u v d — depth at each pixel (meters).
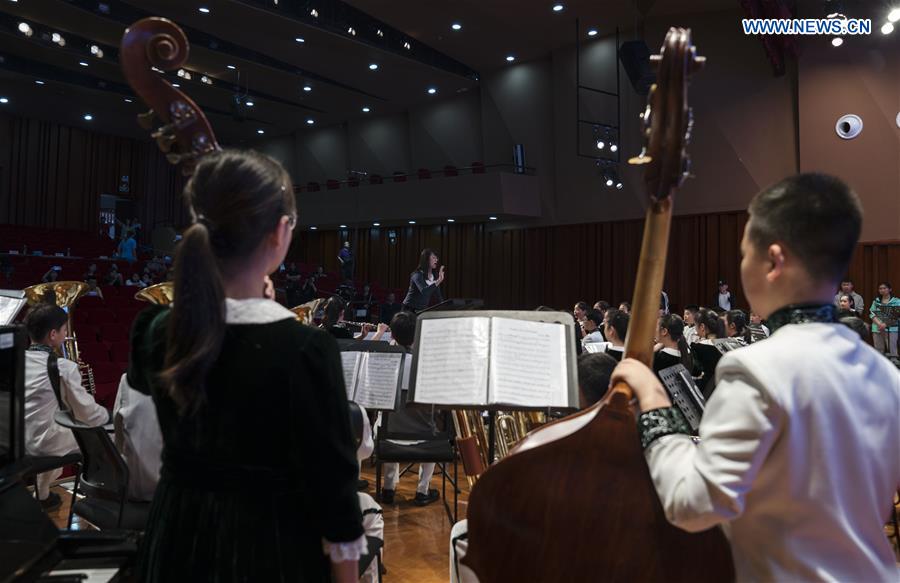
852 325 3.91
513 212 16.70
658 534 1.17
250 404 1.19
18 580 1.26
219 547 1.18
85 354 8.38
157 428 2.64
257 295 1.30
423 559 3.86
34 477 3.76
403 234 20.72
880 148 12.55
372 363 4.30
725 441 1.06
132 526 2.64
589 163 16.11
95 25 14.10
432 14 13.87
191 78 16.91
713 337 6.09
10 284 13.53
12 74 16.89
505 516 1.22
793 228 1.16
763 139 13.81
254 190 1.25
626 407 1.18
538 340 2.13
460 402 2.03
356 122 21.09
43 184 21.53
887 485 1.15
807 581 1.08
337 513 1.19
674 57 1.03
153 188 23.89
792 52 13.09
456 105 18.64
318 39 14.59
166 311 1.37
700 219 14.87
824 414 1.08
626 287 16.02
